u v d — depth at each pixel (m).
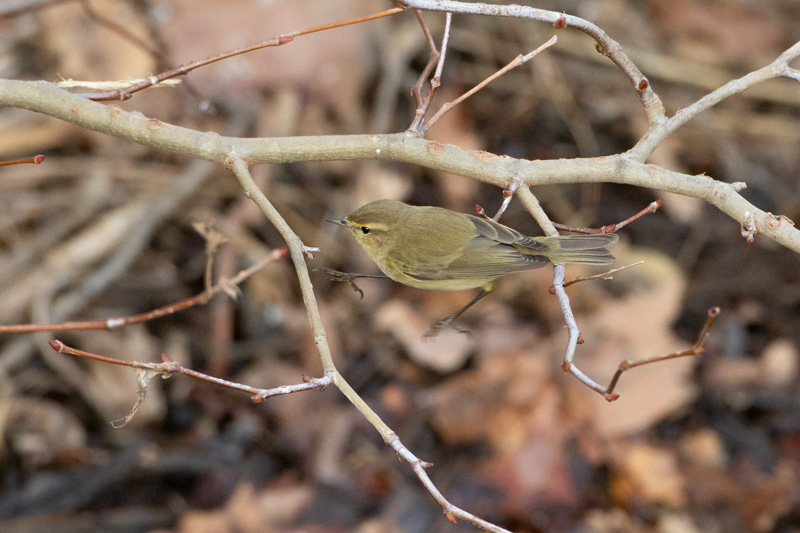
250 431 11.23
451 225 7.60
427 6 5.40
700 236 13.57
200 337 11.69
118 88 6.05
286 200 12.64
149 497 10.62
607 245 7.19
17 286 11.04
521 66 14.10
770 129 14.68
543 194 13.54
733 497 11.02
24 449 10.48
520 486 10.67
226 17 12.23
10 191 11.71
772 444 11.70
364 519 10.55
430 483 4.70
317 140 5.94
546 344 11.86
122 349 11.19
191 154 5.84
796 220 13.72
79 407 10.95
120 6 12.07
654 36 14.92
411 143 5.99
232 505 10.38
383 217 7.77
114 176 12.09
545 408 11.20
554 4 14.53
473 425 11.16
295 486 10.81
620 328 11.89
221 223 12.27
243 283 12.06
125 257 11.51
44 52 12.00
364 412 4.86
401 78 13.36
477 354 11.90
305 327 11.93
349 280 6.88
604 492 10.77
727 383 12.28
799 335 12.73
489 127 13.77
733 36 15.04
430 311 12.23
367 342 12.02
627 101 14.25
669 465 11.00
